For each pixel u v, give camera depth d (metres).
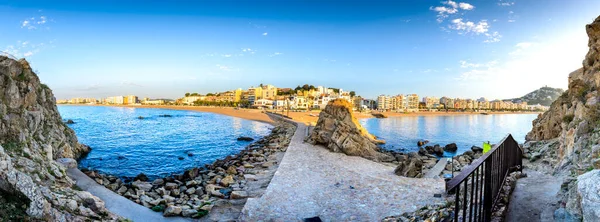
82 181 17.62
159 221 13.13
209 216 14.03
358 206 14.08
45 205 9.16
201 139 53.97
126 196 17.33
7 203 8.36
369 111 174.62
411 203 13.76
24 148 16.17
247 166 26.58
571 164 11.80
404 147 47.75
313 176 19.62
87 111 177.00
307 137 36.94
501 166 7.64
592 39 21.83
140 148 42.34
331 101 37.00
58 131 26.47
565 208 5.74
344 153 29.41
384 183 17.28
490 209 5.63
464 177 4.23
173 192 19.31
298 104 184.00
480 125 105.75
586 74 22.23
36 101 22.69
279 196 15.72
